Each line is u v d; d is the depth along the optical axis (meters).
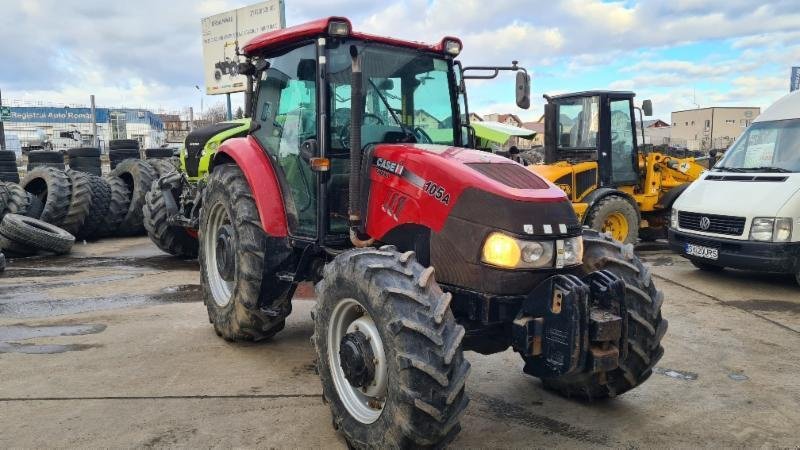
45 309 6.09
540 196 3.25
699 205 7.45
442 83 4.49
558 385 4.00
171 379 4.24
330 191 4.10
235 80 18.20
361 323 3.17
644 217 10.33
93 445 3.31
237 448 3.29
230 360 4.61
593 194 9.03
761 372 4.47
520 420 3.66
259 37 4.61
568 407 3.85
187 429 3.50
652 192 9.91
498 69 4.48
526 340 3.13
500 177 3.37
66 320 5.68
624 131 9.65
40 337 5.17
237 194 4.68
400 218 3.55
